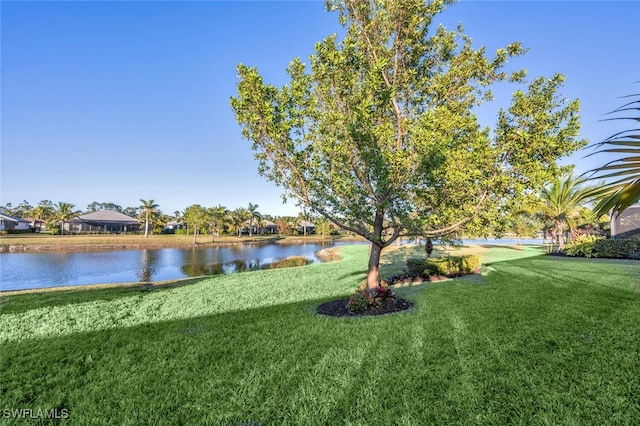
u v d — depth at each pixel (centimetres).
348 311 744
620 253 1596
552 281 1041
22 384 410
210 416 329
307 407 340
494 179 672
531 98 668
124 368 451
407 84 798
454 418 315
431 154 591
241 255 3509
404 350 482
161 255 3462
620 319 597
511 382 375
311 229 9069
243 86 644
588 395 345
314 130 705
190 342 550
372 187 714
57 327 663
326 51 693
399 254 2334
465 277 1201
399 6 727
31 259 2953
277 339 553
